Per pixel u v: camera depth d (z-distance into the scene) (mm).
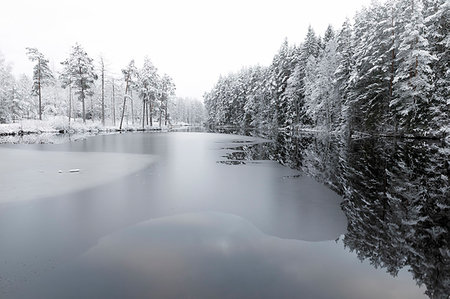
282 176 10727
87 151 17531
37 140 24906
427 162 13055
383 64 24281
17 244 4715
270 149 19984
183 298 3293
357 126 28797
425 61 20859
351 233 5430
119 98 75312
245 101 70812
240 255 4426
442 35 21406
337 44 34500
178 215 6234
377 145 19797
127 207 6699
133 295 3359
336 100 32844
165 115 74062
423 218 6270
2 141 23438
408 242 5027
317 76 36188
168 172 11156
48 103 66875
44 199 7254
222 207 6863
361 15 30656
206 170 11750
